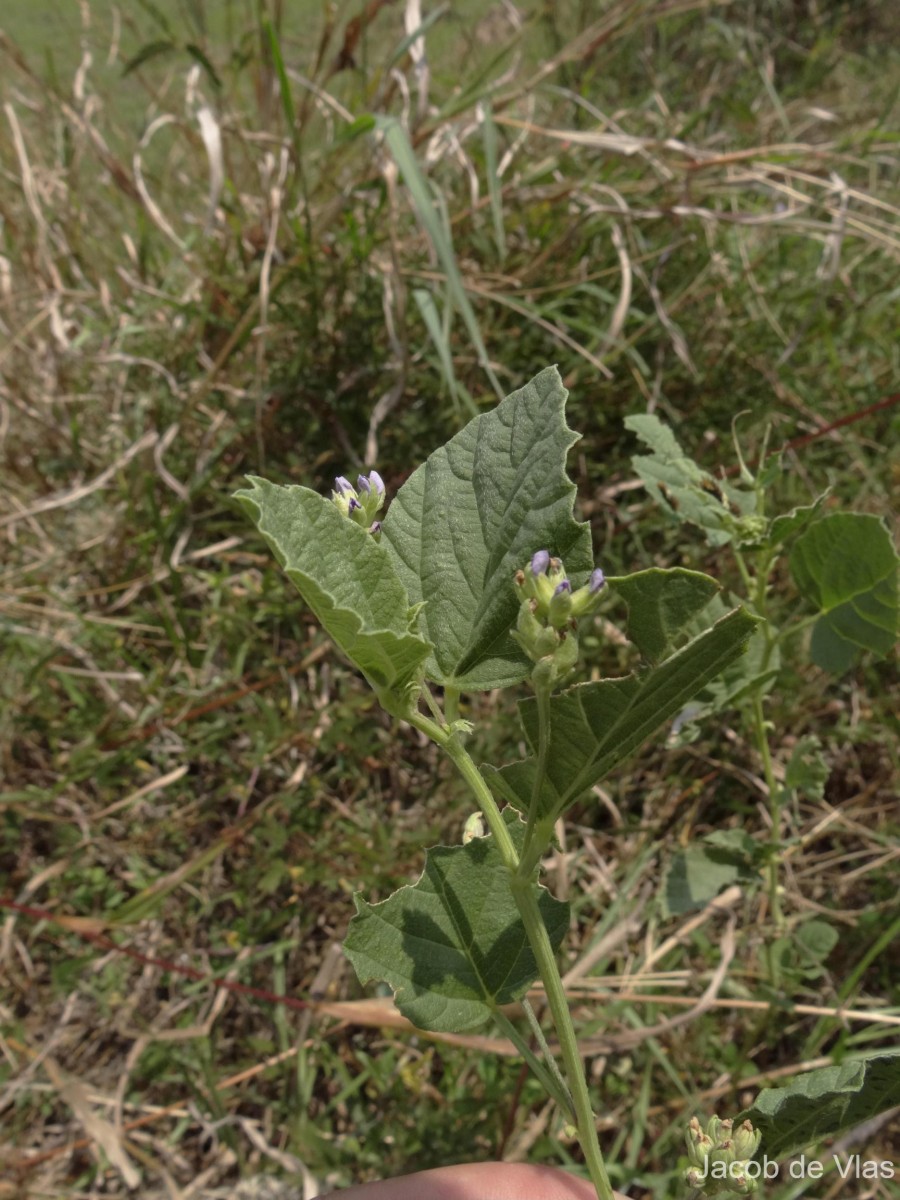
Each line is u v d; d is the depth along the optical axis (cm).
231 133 60
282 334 56
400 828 45
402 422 53
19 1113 40
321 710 48
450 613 19
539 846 18
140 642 52
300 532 17
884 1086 19
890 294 59
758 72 73
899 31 88
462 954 21
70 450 58
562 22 75
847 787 48
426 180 54
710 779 47
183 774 47
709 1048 40
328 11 55
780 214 56
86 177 71
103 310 63
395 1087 38
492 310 55
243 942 43
